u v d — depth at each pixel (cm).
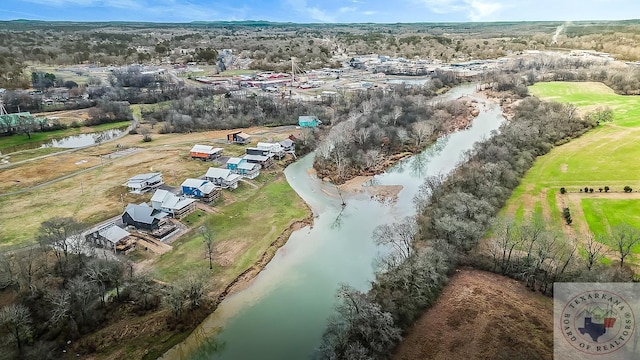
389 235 7144
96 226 7975
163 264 6962
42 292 5819
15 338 5072
